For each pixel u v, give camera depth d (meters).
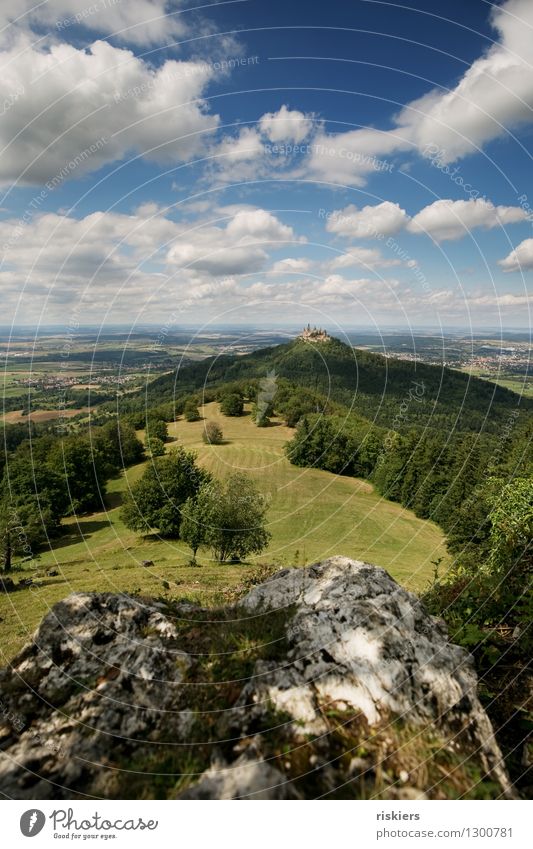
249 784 2.84
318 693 3.43
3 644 15.98
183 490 42.69
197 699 3.52
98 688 3.68
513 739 3.67
